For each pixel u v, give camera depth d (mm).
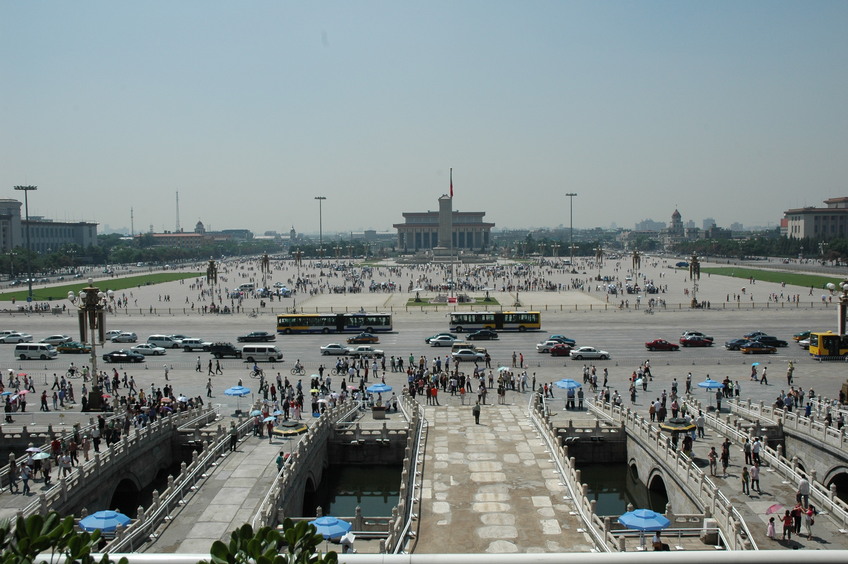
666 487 55312
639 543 41906
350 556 8070
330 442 68188
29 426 65938
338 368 96562
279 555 9234
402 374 95562
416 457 56688
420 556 7859
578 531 43719
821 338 100875
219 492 50469
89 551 8516
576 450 66625
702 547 41656
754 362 99438
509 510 47188
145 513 43750
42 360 106375
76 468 54031
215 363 103188
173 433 66500
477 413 69812
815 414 66688
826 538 41062
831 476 55844
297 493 53750
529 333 128750
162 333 131250
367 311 160375
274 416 65562
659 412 66812
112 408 73812
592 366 93562
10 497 48594
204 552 40625
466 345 108562
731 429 61625
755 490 49000
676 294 193750
